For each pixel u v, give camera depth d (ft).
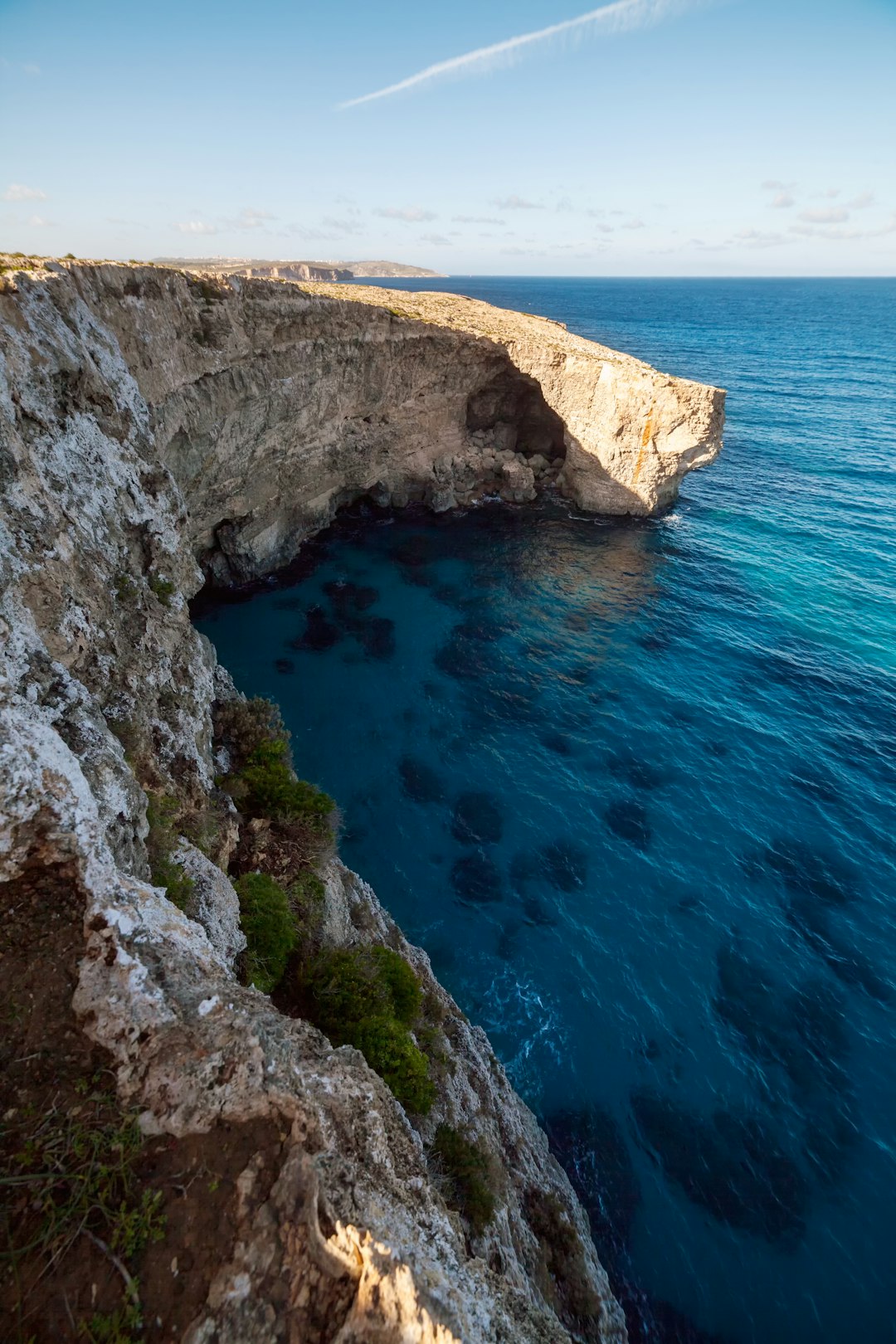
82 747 34.40
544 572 171.63
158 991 24.77
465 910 85.35
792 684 129.90
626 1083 68.85
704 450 194.49
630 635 146.00
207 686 70.38
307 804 68.18
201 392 115.85
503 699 124.88
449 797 102.32
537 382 198.49
